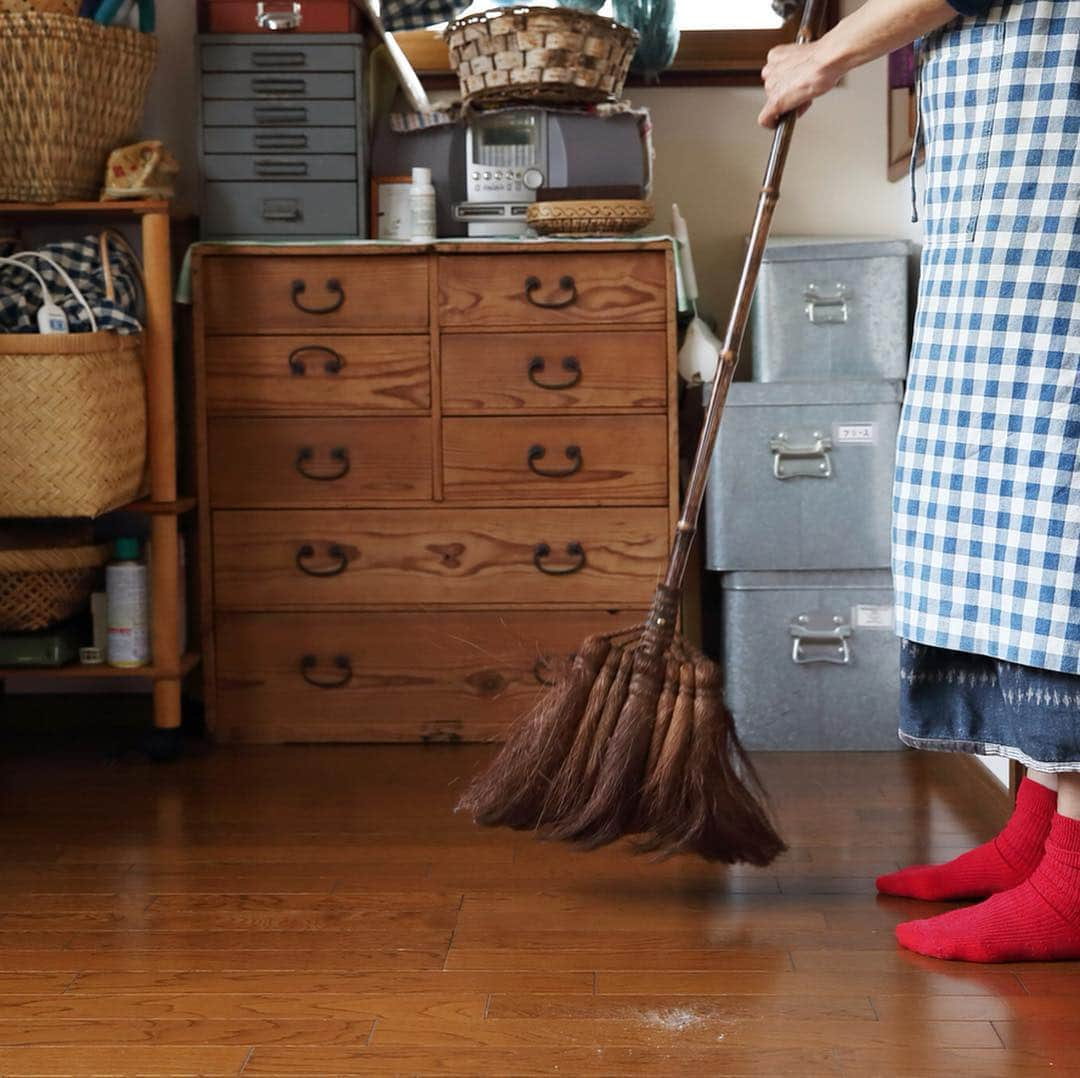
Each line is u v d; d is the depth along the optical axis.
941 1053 1.57
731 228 3.26
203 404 2.87
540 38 2.83
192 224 3.15
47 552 2.73
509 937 1.91
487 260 2.83
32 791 2.63
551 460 2.86
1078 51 1.66
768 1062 1.55
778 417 2.82
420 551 2.88
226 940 1.91
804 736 2.88
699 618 3.22
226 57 2.92
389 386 2.86
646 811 1.92
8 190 2.76
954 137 1.77
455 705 2.91
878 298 2.85
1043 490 1.71
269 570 2.90
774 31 3.22
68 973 1.80
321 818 2.46
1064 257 1.69
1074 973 1.78
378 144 2.99
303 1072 1.53
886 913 1.99
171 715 2.81
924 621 1.84
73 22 2.67
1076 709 1.73
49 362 2.54
